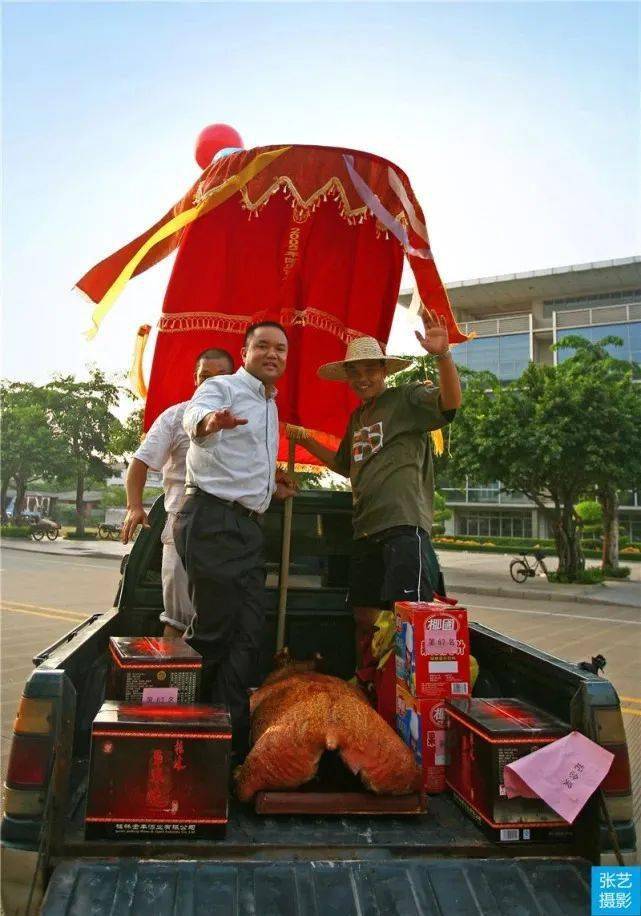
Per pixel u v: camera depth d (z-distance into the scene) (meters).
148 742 1.91
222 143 3.80
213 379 2.61
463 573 21.30
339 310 4.05
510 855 1.94
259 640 2.60
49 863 1.80
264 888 1.75
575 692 2.09
